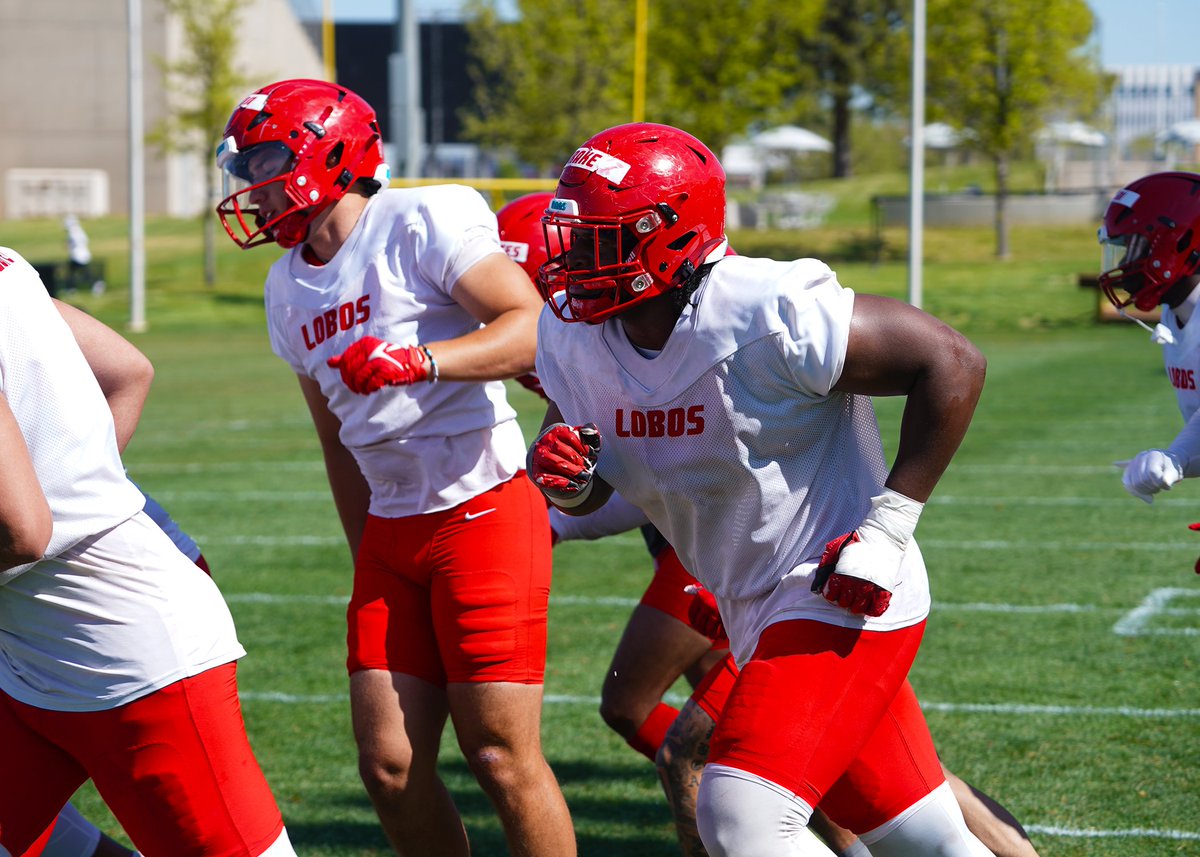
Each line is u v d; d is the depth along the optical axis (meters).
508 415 8.49
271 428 33.09
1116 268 9.52
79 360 6.54
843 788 6.96
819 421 6.67
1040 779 10.98
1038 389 37.72
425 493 8.20
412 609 8.29
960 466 26.72
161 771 6.64
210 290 71.19
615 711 9.47
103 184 103.62
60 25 102.19
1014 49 73.44
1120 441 29.23
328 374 8.40
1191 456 8.98
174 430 32.84
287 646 15.40
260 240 8.50
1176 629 15.39
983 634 15.32
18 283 6.38
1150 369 42.25
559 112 76.62
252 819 6.83
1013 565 18.69
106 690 6.59
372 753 7.92
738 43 81.19
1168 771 11.09
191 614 6.73
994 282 67.69
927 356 6.29
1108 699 12.98
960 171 118.38
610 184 6.48
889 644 6.62
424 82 98.44
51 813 7.04
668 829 10.38
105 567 6.50
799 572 6.68
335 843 10.14
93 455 6.45
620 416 6.84
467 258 8.05
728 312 6.45
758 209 92.38
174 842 6.75
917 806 6.91
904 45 103.62
